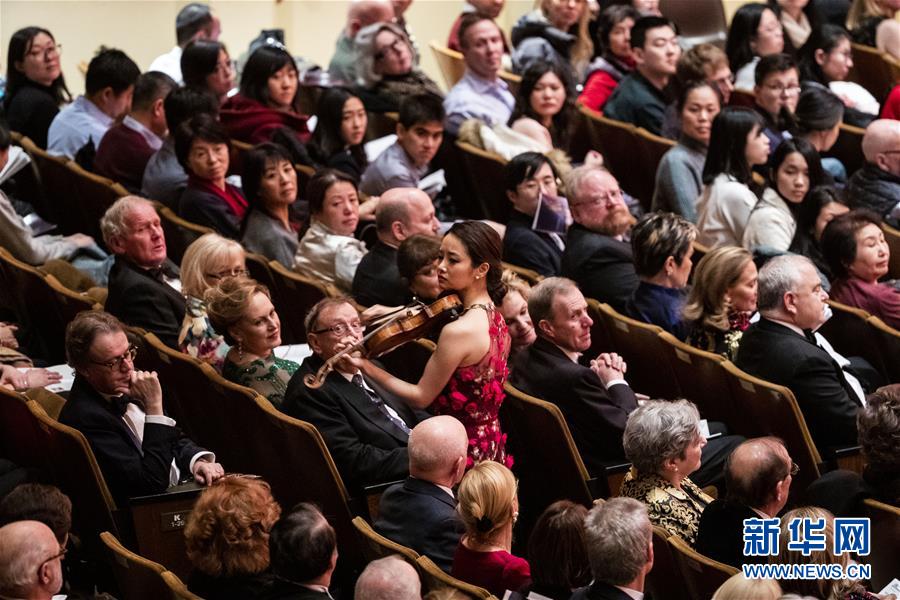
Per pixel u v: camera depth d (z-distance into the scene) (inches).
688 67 889.5
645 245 629.3
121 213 604.4
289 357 597.3
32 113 842.8
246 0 1095.0
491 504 435.2
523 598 419.8
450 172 842.8
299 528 410.3
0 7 1027.3
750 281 604.7
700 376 586.6
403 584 390.6
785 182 732.7
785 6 1043.3
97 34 1059.9
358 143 820.0
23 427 518.9
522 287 593.3
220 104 838.5
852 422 579.2
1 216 682.8
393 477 513.3
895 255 755.4
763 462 454.9
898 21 1126.4
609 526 406.0
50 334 630.5
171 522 497.4
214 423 545.0
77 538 506.6
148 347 565.6
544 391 563.2
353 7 895.1
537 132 849.5
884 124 805.2
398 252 584.4
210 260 580.7
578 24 998.4
